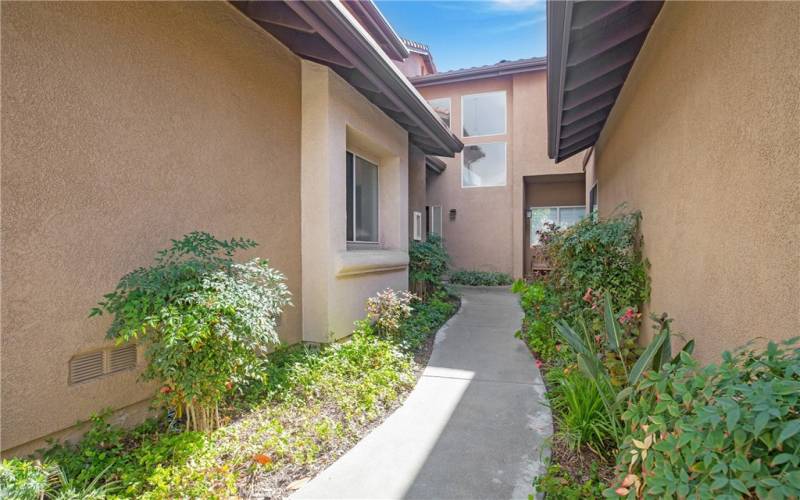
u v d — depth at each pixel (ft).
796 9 5.67
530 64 40.78
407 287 24.79
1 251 7.48
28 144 7.86
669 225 11.25
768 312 6.40
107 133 9.34
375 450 9.56
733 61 7.51
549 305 20.68
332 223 16.52
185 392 8.53
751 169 6.91
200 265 9.71
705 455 4.21
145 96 10.25
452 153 32.24
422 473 8.59
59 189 8.39
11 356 7.63
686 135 9.86
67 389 8.55
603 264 15.35
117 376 9.57
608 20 12.18
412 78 44.37
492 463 8.96
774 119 6.23
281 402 11.61
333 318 16.61
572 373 11.82
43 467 7.01
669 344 8.76
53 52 8.28
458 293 33.65
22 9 7.77
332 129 16.69
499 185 44.27
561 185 46.19
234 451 8.85
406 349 17.26
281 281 15.34
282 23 13.51
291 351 15.42
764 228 6.51
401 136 24.21
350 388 12.34
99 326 9.12
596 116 21.89
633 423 6.10
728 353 5.13
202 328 8.23
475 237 44.93
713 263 8.36
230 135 13.06
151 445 8.93
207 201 12.14
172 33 11.02
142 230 10.14
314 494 7.86
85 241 8.88
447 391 13.28
